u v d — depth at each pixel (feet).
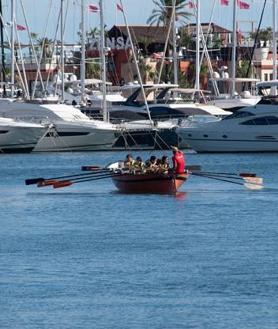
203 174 439.63
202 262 284.20
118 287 252.62
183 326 219.20
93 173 440.45
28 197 443.32
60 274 268.41
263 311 229.45
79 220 370.94
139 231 342.23
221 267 276.21
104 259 289.74
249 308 232.12
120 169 435.94
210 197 431.43
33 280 260.83
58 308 233.14
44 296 243.81
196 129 638.12
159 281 258.98
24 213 392.27
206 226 352.08
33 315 227.61
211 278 262.06
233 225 354.33
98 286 253.65
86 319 224.53
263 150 632.38
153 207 399.65
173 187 429.38
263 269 272.92
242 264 280.51
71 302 238.48
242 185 462.19
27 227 354.95
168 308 232.73
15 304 236.63
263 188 465.47
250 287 251.60
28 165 597.93
